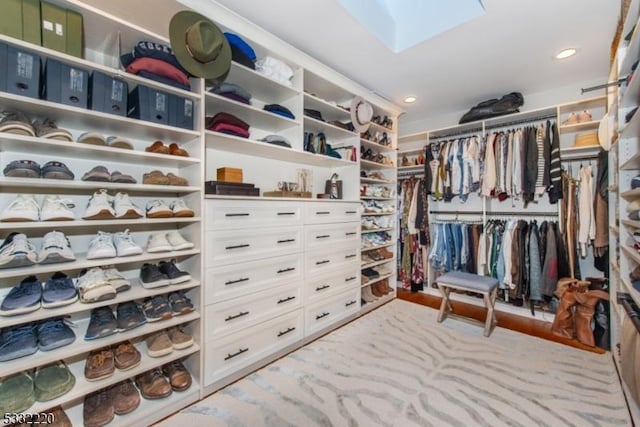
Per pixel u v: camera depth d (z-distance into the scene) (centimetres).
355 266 259
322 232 224
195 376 152
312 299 214
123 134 148
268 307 183
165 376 147
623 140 165
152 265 150
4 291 126
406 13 200
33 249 112
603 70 237
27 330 114
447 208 354
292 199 199
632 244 155
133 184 130
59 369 120
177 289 143
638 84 128
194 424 132
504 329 238
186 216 145
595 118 255
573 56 215
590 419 135
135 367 130
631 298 157
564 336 224
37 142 106
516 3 159
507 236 274
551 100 278
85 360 136
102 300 120
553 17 170
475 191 301
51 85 110
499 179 277
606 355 195
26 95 104
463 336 224
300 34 186
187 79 147
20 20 103
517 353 197
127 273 158
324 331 226
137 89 133
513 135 272
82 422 122
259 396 151
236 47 165
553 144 250
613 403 146
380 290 305
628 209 154
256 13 165
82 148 118
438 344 210
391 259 319
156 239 143
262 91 199
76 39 116
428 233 338
